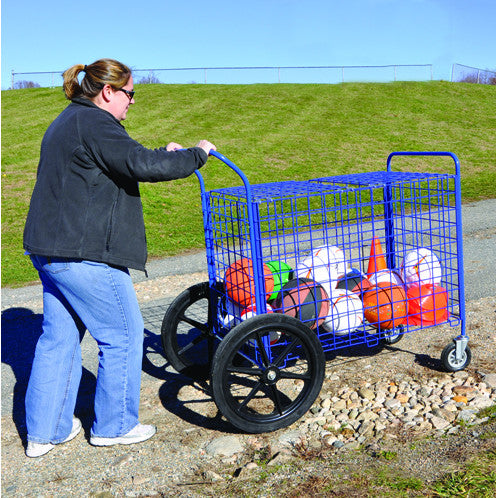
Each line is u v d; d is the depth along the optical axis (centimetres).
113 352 339
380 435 328
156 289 700
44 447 344
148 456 333
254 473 302
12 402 423
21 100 2830
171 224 1175
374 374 416
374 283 419
